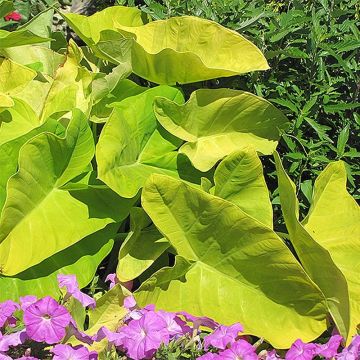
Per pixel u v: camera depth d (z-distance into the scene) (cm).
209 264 86
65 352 65
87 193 88
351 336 81
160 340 67
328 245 89
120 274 84
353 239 88
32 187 82
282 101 96
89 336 69
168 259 93
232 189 89
